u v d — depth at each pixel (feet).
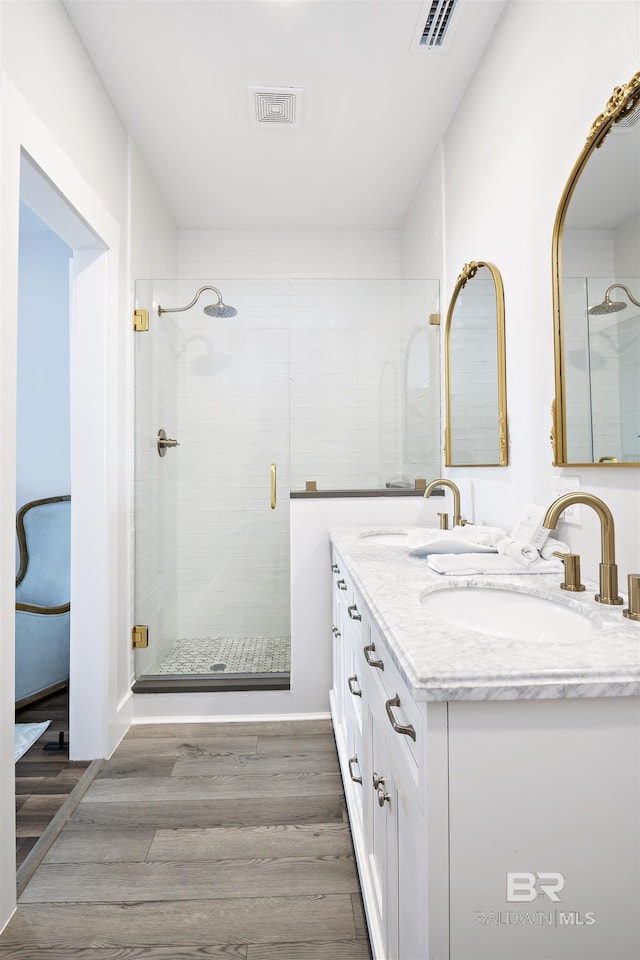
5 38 4.53
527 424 5.38
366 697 4.10
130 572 7.91
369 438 8.59
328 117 7.77
